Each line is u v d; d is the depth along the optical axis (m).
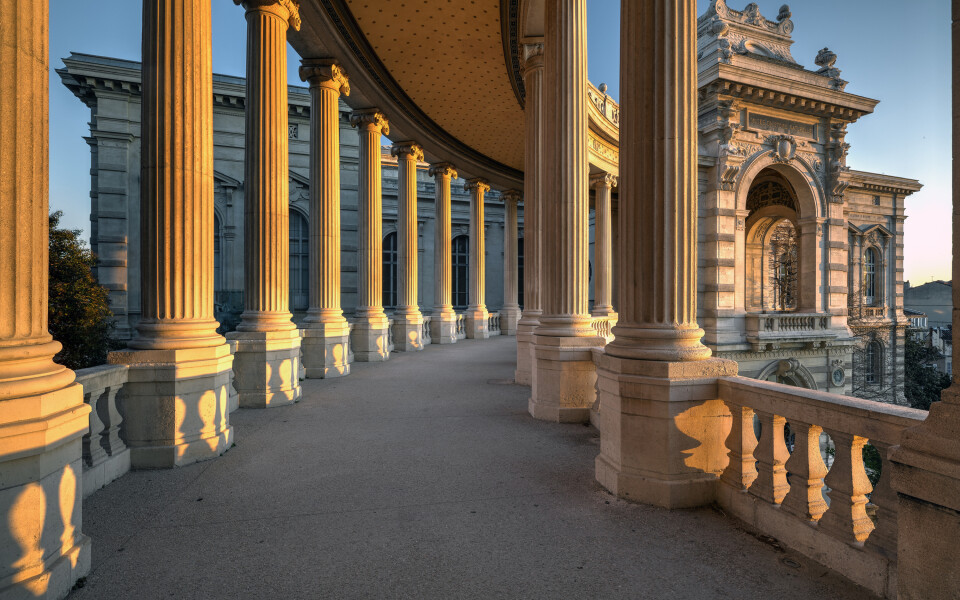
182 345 5.55
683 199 4.63
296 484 4.88
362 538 3.73
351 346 15.00
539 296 11.01
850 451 3.22
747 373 22.77
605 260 21.88
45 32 3.04
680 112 4.61
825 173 24.44
